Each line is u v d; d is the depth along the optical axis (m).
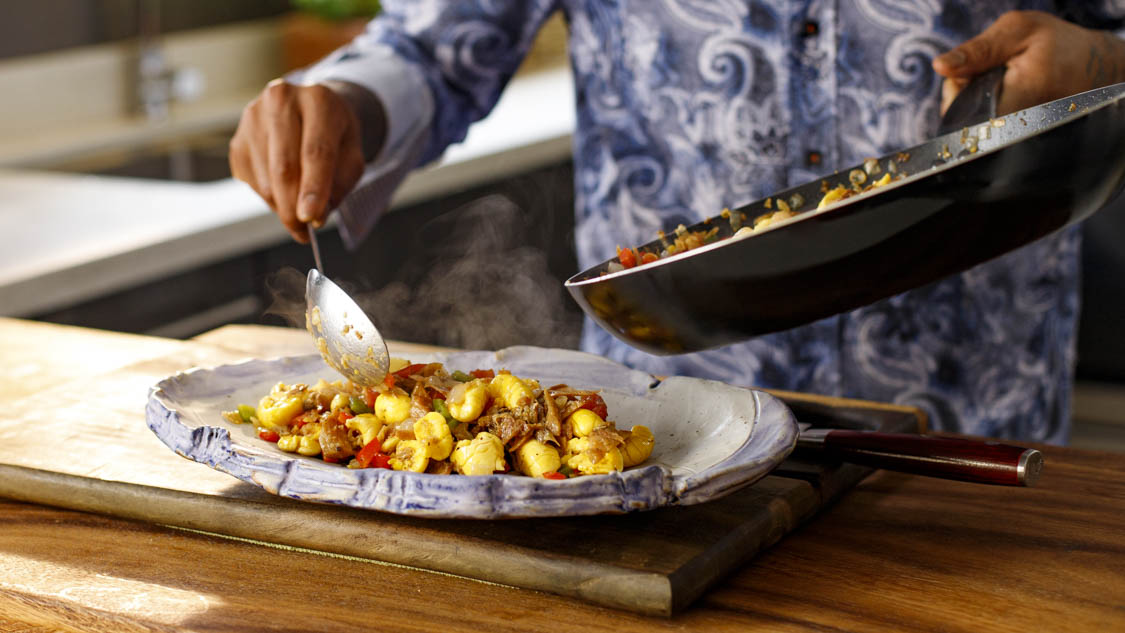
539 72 3.43
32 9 2.59
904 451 0.84
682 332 0.83
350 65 1.41
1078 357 2.05
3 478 0.90
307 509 0.81
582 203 1.50
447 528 0.78
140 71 2.80
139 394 1.09
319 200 1.12
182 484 0.86
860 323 1.37
